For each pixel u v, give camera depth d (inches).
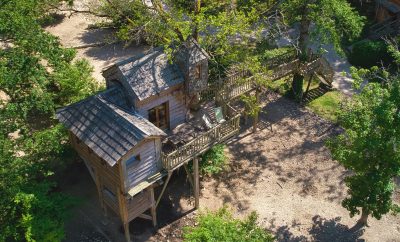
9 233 856.9
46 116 1197.1
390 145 853.2
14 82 1034.7
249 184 1164.5
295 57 1366.9
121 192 914.7
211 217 802.2
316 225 1064.8
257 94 1268.5
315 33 1282.0
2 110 991.0
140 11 1193.4
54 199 922.1
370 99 893.8
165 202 1106.7
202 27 1033.5
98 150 864.3
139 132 845.2
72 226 1043.3
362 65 1558.8
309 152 1254.9
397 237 1035.3
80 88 1174.3
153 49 998.4
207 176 1177.4
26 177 940.0
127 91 925.8
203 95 1126.4
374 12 1820.9
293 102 1425.9
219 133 1014.4
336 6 1226.0
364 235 1042.1
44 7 1508.4
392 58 1524.4
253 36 1477.6
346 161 912.9
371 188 926.4
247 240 770.2
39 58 1104.8
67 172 1155.9
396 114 839.1
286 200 1123.9
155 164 934.4
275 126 1341.0
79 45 1647.4
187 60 952.3
